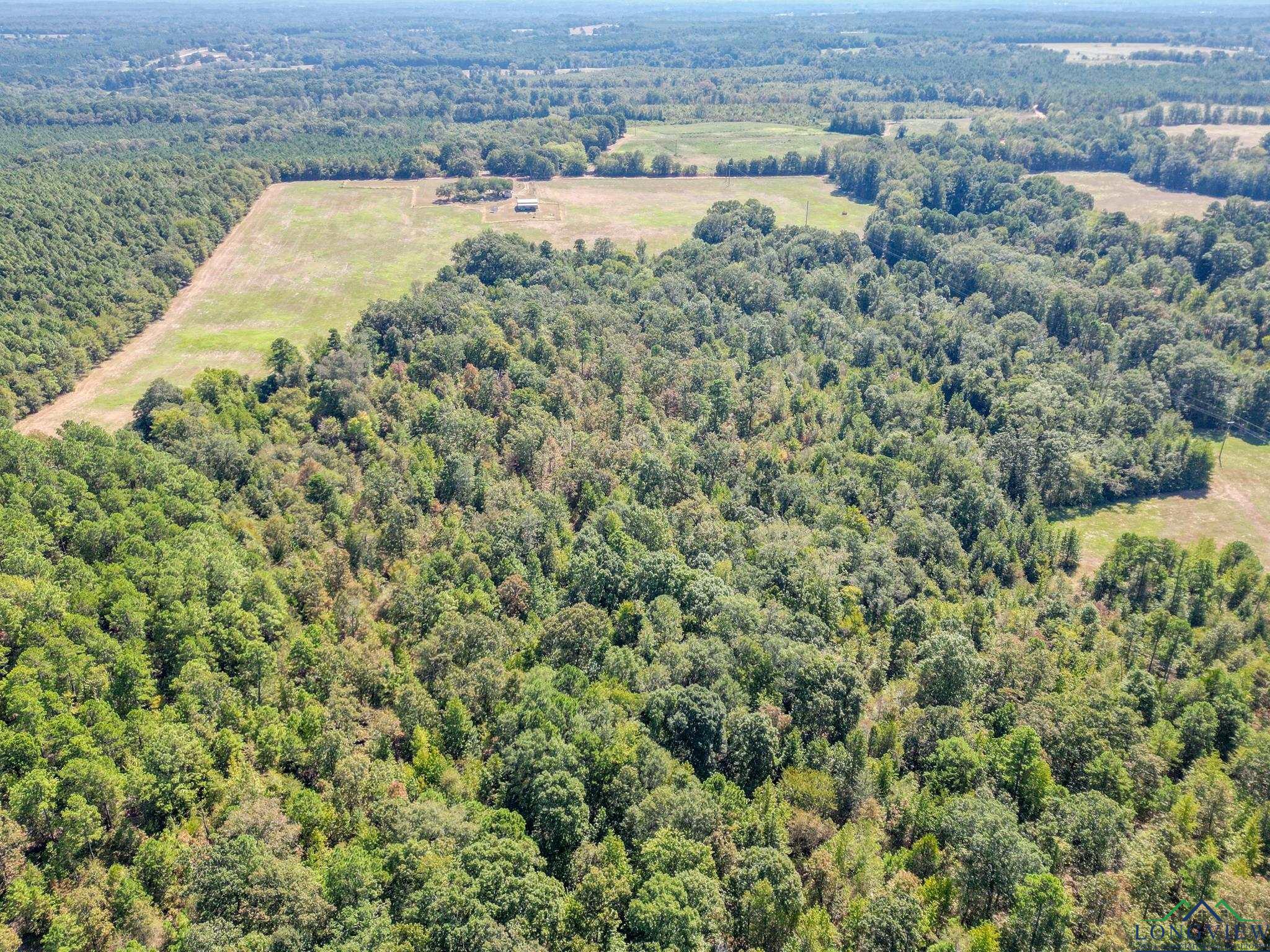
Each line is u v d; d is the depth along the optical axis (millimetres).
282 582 145875
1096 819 104000
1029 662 136125
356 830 103812
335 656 125938
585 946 88688
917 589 168250
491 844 95188
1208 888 95000
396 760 116812
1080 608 164625
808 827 104188
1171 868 101500
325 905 89312
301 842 101250
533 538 163625
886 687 134500
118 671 117125
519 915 88812
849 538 171750
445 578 151375
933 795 111500
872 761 116938
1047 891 90000
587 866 98312
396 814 100438
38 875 92188
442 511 176375
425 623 140250
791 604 151375
